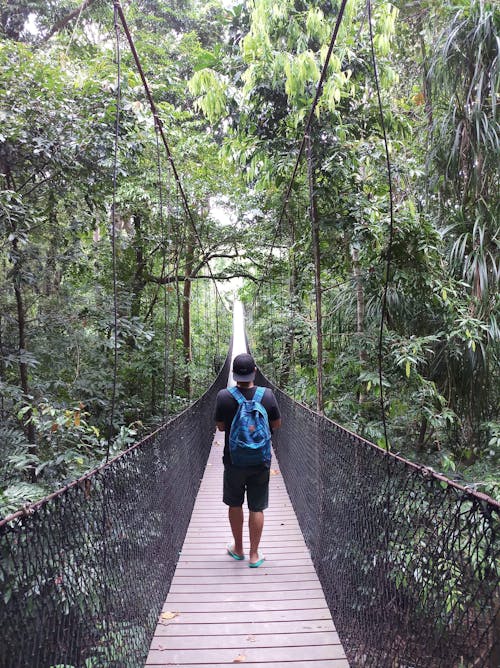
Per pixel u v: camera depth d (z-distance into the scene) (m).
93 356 3.84
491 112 3.28
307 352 4.70
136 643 1.54
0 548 0.75
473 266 3.16
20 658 0.78
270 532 2.95
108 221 4.28
